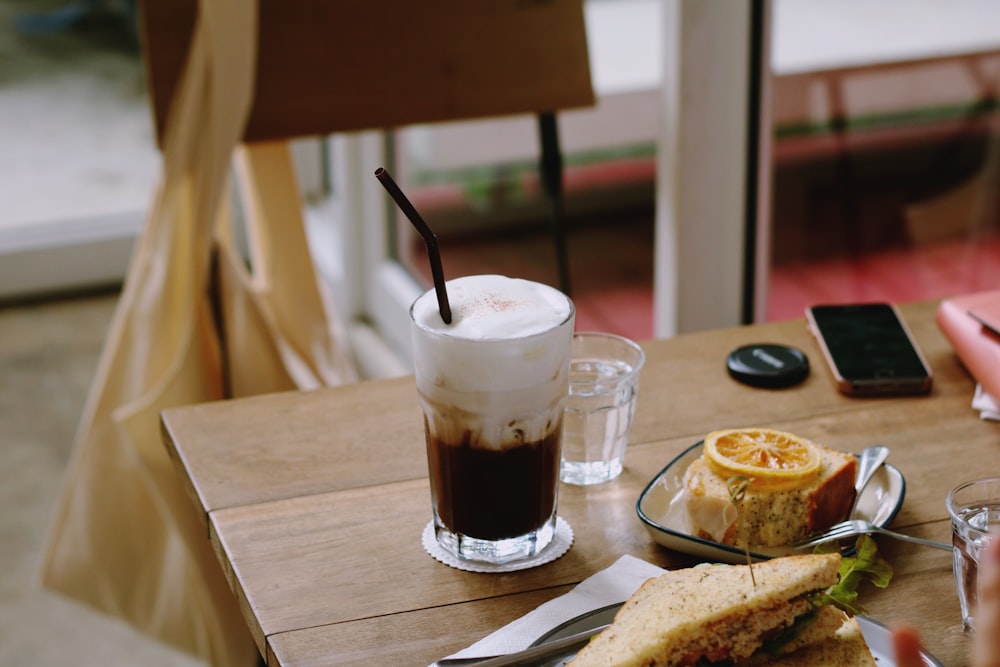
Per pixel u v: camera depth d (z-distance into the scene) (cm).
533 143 319
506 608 134
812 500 137
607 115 304
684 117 212
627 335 273
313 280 225
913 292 237
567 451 146
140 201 412
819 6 227
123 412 193
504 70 218
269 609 134
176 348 202
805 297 239
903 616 132
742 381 159
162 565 204
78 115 403
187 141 194
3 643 234
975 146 236
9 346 368
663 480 144
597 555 138
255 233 221
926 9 232
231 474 147
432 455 136
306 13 208
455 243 325
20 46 396
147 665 229
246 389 205
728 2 207
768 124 218
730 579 127
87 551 204
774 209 232
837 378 157
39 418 326
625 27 329
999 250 238
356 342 354
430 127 320
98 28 399
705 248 221
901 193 240
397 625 133
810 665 125
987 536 128
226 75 192
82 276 404
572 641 128
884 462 144
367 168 334
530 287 137
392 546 140
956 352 161
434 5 214
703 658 125
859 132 238
